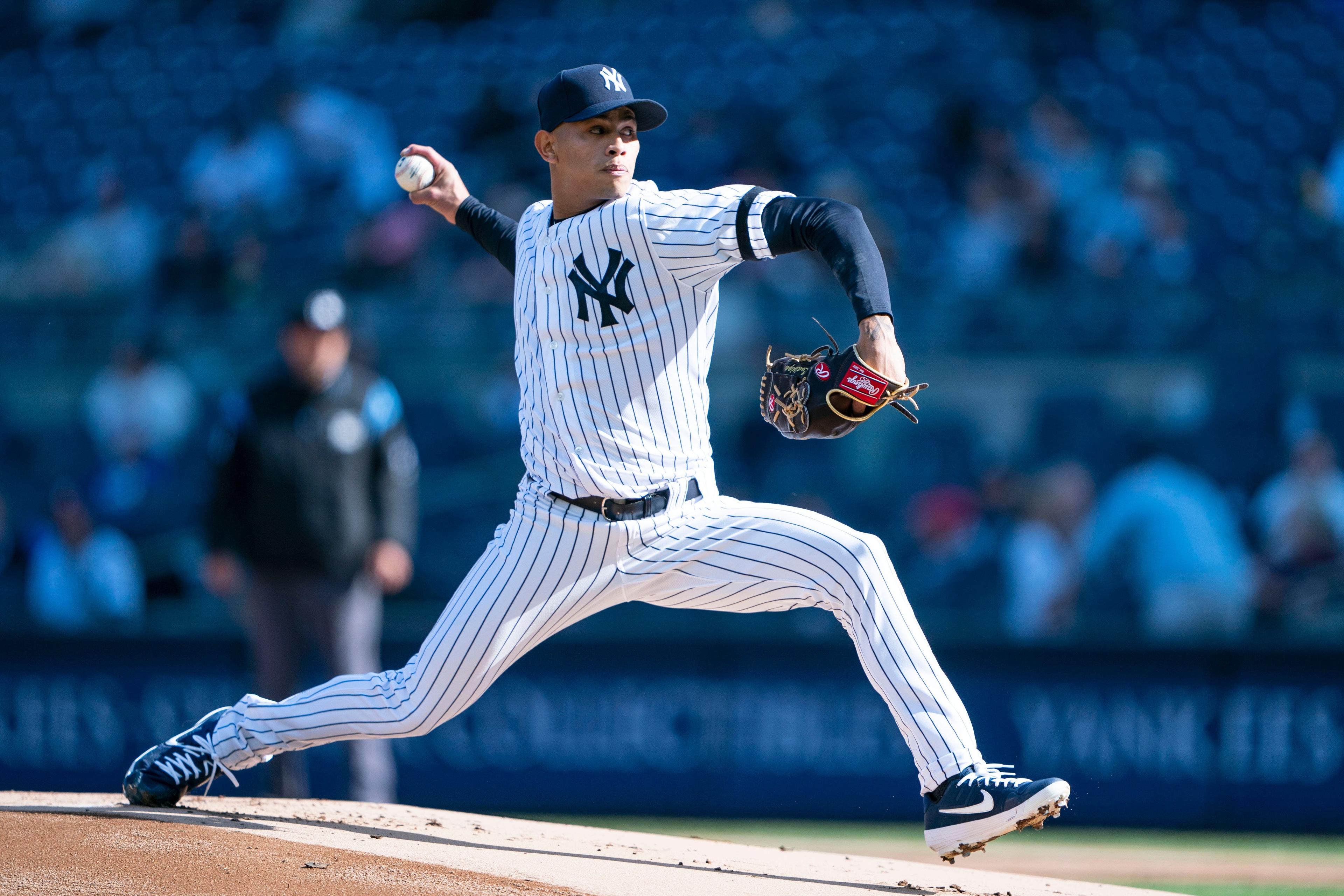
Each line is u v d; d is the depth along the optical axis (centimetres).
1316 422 3123
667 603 1138
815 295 3516
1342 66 4534
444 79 4706
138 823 1135
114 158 4650
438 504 3228
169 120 4722
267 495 2027
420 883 991
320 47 4916
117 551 3173
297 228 4116
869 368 980
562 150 1083
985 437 3206
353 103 4553
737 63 4675
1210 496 3008
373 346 3303
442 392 3288
